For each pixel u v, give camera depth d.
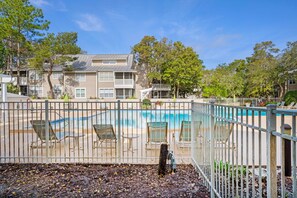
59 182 3.55
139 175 3.90
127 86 28.91
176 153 5.18
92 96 28.77
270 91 28.11
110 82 28.88
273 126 1.54
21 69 28.77
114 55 30.27
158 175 3.89
